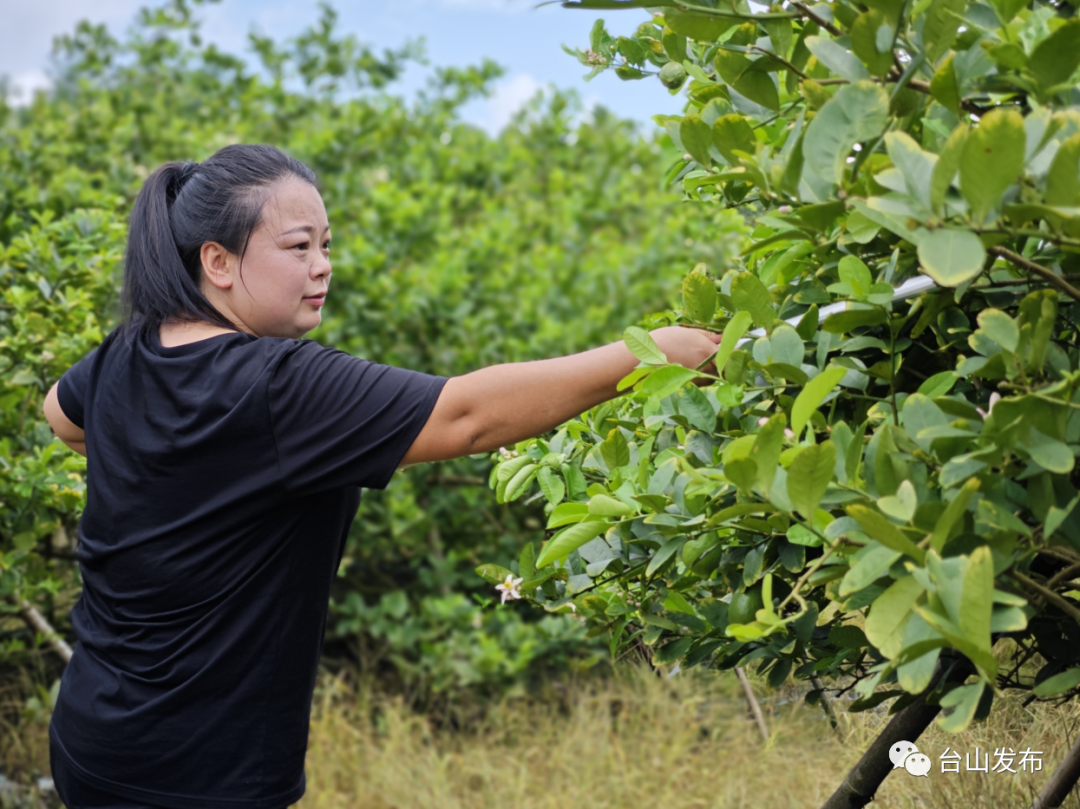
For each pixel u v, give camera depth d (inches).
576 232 200.5
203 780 49.4
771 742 62.6
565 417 45.7
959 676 39.3
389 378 45.8
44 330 98.1
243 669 49.3
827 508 34.7
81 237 114.0
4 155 170.6
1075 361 36.3
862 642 40.7
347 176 192.2
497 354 163.3
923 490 32.1
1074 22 28.6
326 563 51.4
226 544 48.2
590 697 133.2
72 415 56.7
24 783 121.3
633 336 40.6
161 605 49.3
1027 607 31.5
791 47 39.9
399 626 154.6
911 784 57.7
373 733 145.0
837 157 31.1
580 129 236.8
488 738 141.1
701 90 42.9
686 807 105.0
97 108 212.7
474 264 175.5
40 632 113.9
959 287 34.0
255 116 225.5
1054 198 27.7
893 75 34.4
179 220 51.8
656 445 48.0
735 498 40.7
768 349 39.7
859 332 41.9
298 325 52.9
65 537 127.4
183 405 47.5
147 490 48.8
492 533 159.9
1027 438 30.0
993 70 33.5
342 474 46.1
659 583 48.5
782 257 42.5
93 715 50.4
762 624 33.7
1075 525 31.1
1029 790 53.9
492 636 151.5
